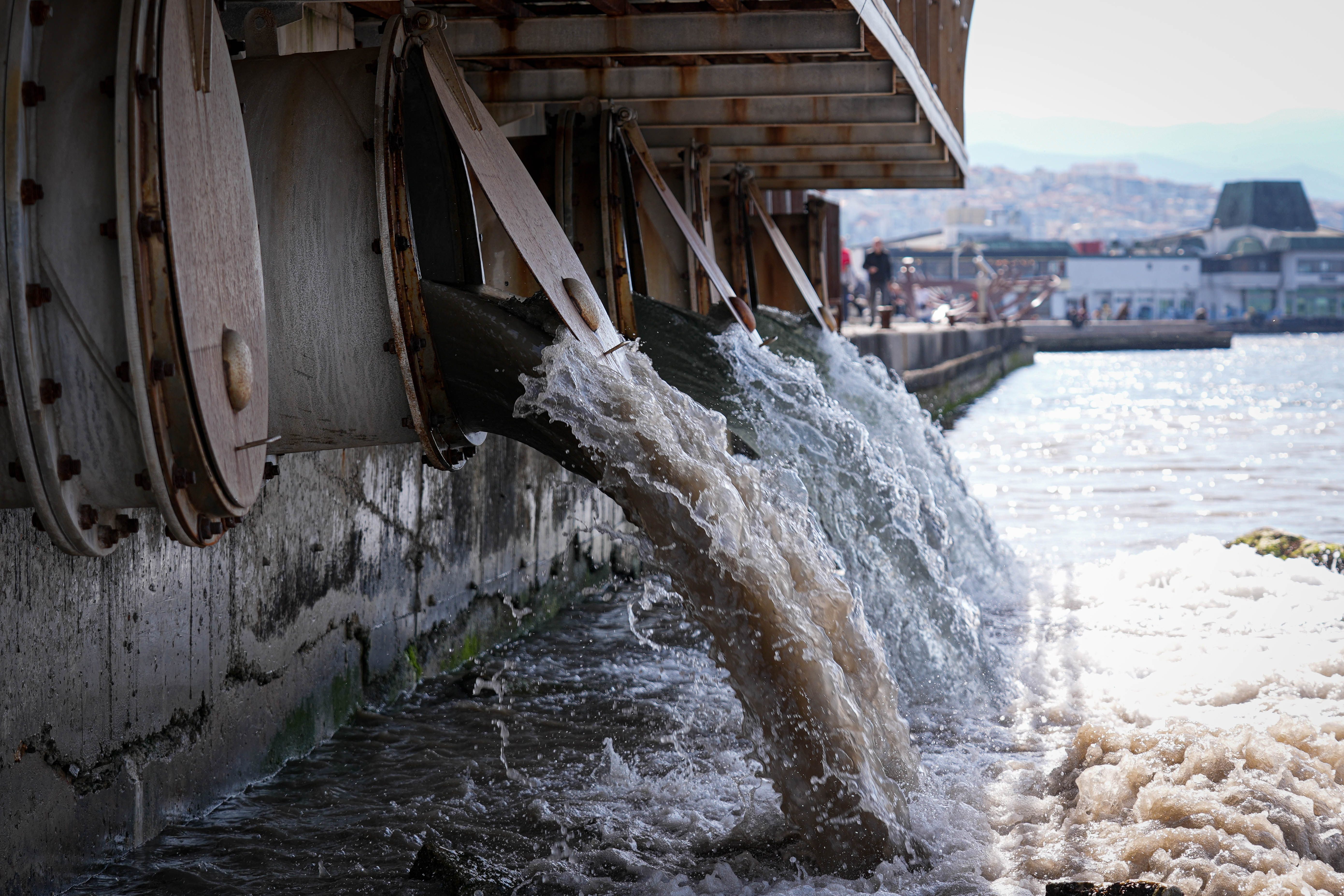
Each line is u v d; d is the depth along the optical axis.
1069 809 4.78
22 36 2.96
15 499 3.15
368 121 4.34
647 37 6.93
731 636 4.25
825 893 4.09
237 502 3.50
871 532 6.68
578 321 4.60
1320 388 38.00
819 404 6.86
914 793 4.66
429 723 6.30
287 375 4.41
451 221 4.88
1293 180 181.00
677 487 4.30
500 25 6.98
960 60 10.88
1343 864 4.18
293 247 4.31
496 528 8.18
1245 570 9.34
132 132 2.96
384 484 6.59
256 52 4.84
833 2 6.45
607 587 10.52
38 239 2.98
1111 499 14.23
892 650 6.46
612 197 7.05
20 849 3.94
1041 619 8.18
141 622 4.57
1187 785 4.65
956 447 20.70
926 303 72.81
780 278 11.46
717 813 4.95
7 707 3.85
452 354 4.38
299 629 5.77
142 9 3.01
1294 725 5.23
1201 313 87.88
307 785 5.37
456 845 4.69
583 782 5.37
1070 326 81.50
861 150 11.12
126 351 3.02
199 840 4.70
